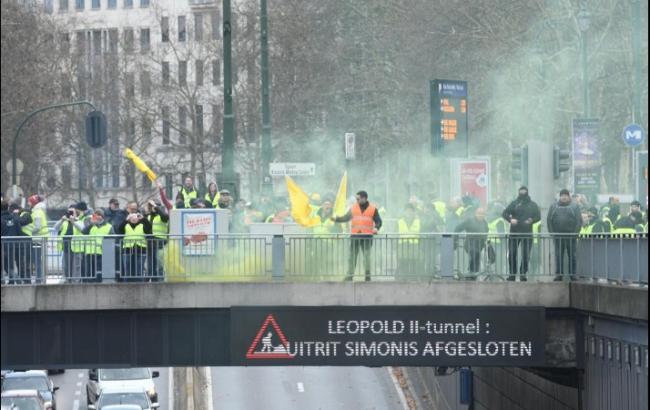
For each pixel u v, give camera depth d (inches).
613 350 3981.3
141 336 4210.1
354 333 4212.6
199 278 4222.4
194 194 4928.6
